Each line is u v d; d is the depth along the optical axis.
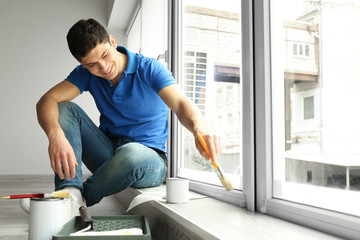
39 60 4.18
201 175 1.86
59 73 4.21
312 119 1.06
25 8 4.19
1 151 4.00
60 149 1.23
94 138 1.61
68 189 1.30
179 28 2.24
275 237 0.81
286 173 1.16
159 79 1.48
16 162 4.02
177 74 2.22
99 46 1.28
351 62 0.93
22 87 4.11
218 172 1.06
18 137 4.05
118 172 1.45
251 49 1.20
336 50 0.99
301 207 0.95
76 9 4.36
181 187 1.27
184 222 0.98
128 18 4.22
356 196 0.90
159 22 3.15
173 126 2.21
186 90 2.23
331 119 1.00
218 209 1.18
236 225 0.93
